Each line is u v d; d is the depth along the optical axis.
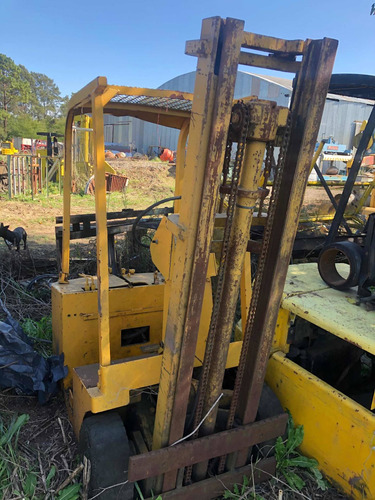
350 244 2.51
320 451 2.21
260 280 1.80
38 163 12.75
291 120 1.59
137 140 30.47
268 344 1.91
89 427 1.91
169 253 1.99
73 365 2.62
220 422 2.12
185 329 1.64
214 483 1.98
